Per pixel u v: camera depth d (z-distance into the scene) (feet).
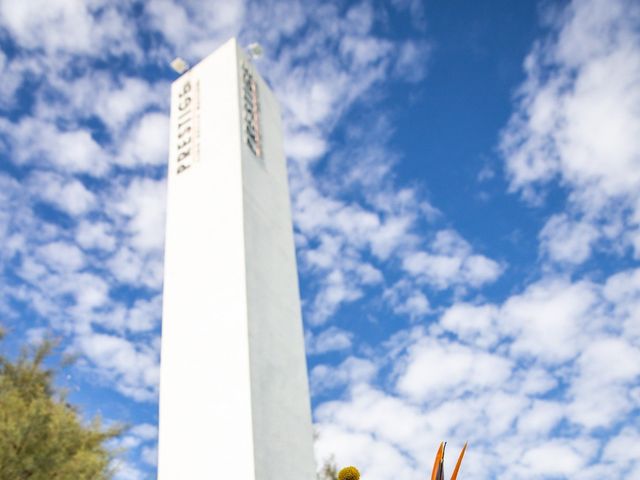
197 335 48.65
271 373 46.80
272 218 58.29
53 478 35.65
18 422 35.99
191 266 53.06
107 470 40.16
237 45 67.82
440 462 17.85
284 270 56.39
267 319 49.55
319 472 69.36
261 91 69.67
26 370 42.47
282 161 67.21
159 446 45.27
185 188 59.00
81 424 40.09
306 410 49.83
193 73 69.21
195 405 45.32
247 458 40.55
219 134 60.39
